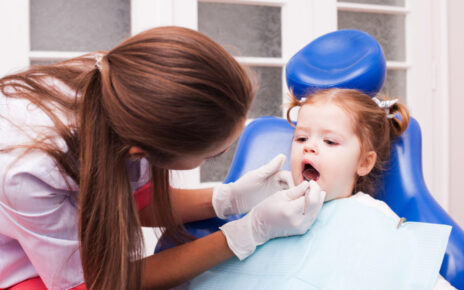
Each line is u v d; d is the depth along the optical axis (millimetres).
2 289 754
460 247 809
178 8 1816
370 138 868
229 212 938
